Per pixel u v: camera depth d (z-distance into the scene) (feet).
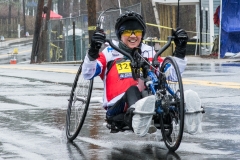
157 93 24.22
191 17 213.46
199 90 47.91
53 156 24.50
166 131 25.22
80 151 25.49
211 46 133.08
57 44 142.51
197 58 114.93
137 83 25.63
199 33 137.18
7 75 75.51
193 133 24.00
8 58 221.87
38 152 25.35
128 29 26.32
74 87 28.99
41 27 152.15
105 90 26.23
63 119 34.81
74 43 129.39
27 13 432.66
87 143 27.22
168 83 25.12
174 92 24.77
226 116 34.19
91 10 109.70
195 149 25.22
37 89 53.67
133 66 25.53
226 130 29.60
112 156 24.35
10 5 379.76
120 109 25.64
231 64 88.12
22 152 25.35
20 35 381.60
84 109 27.35
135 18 26.40
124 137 28.37
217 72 69.97
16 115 36.65
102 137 28.53
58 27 141.79
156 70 25.31
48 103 42.68
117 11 109.70
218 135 28.30
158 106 24.29
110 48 26.61
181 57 25.96
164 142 25.62
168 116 24.76
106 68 26.45
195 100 23.62
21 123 33.37
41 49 149.28
